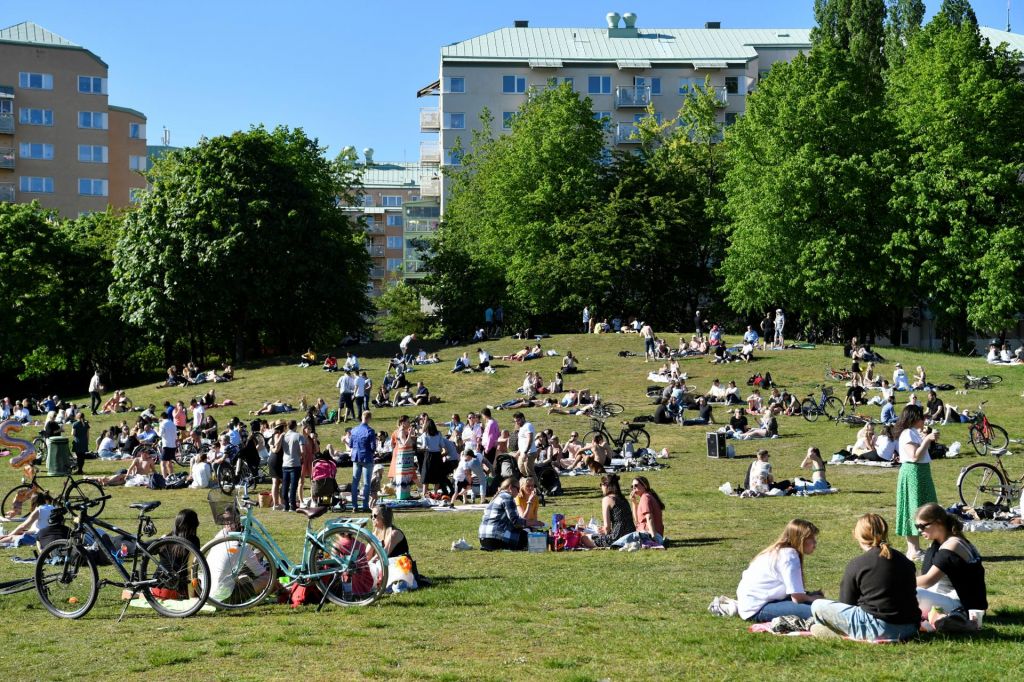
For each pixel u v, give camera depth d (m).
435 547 18.58
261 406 53.81
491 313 77.12
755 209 66.94
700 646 10.00
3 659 10.02
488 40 117.69
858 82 68.31
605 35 120.12
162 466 34.25
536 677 9.01
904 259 62.81
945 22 68.56
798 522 11.35
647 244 75.19
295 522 22.30
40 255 74.25
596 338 67.00
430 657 9.78
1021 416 40.41
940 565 10.73
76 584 12.30
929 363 56.19
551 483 27.30
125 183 120.00
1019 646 9.68
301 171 79.44
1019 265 60.19
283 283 71.56
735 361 57.66
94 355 79.06
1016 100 63.78
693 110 89.75
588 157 83.88
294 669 9.41
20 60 110.62
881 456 31.55
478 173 93.12
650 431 41.38
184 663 9.71
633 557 16.89
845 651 9.72
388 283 145.00
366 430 24.70
